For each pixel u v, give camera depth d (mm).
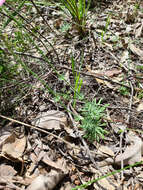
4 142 286
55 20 560
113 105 375
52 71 403
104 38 524
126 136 323
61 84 401
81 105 368
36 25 539
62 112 335
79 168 288
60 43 498
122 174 282
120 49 494
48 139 312
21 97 365
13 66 363
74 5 474
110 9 638
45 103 365
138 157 292
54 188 264
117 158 293
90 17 591
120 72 436
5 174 263
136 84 412
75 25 524
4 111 341
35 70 413
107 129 336
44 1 587
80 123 335
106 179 276
